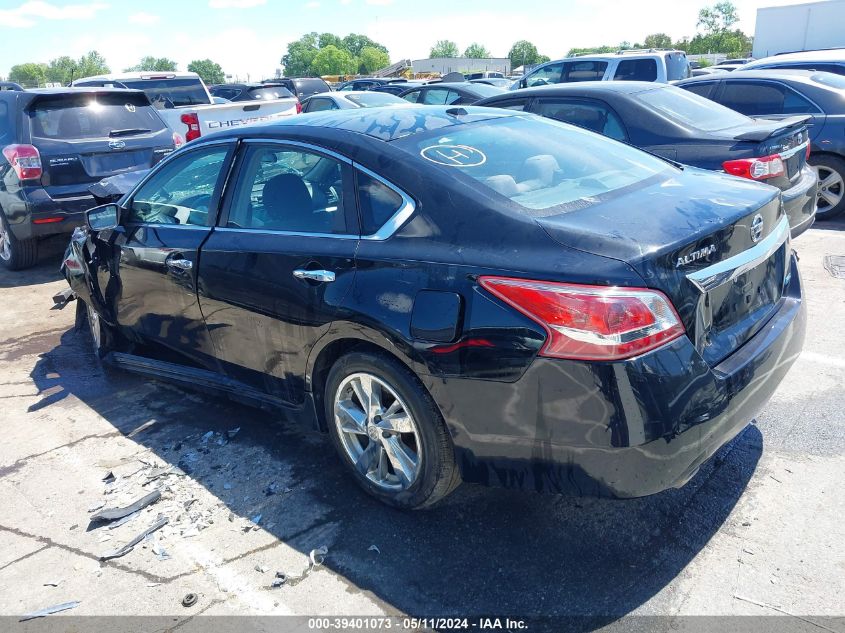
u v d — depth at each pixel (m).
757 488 3.06
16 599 2.69
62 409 4.29
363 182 2.97
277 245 3.20
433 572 2.69
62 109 7.06
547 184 2.95
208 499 3.26
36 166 6.75
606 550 2.76
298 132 3.31
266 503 3.19
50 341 5.45
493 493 3.16
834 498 2.96
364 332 2.81
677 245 2.38
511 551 2.78
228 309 3.47
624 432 2.28
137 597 2.66
